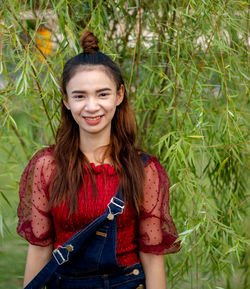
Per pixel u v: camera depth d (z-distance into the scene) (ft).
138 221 5.13
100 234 4.78
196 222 6.54
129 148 5.16
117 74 5.05
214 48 7.11
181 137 6.60
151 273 5.16
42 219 5.05
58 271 4.99
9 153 7.98
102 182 4.90
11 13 6.24
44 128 7.98
